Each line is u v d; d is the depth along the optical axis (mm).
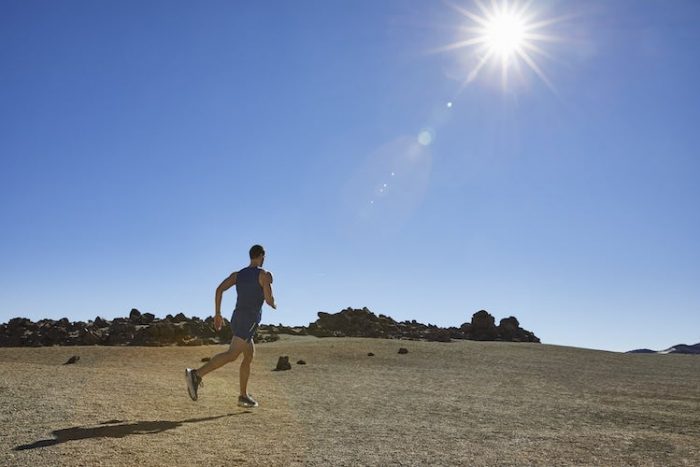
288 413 7375
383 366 17797
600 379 14820
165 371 14117
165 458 4734
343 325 46969
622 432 6711
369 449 5316
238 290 7598
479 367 17859
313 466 4664
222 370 15133
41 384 8492
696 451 5602
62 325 41500
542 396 10648
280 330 44406
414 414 7691
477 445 5625
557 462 4973
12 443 5074
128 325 39406
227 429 6039
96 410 6742
